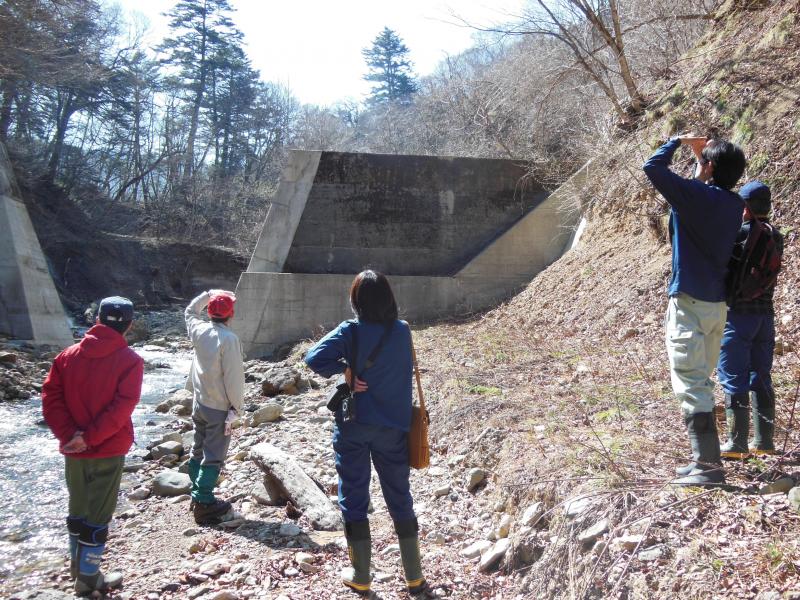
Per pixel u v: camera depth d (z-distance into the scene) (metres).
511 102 21.36
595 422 6.08
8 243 18.25
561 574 3.81
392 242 16.66
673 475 4.22
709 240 4.10
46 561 5.42
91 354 4.48
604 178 13.93
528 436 5.93
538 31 14.49
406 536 4.14
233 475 7.07
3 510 6.60
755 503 3.73
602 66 15.12
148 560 5.13
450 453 6.66
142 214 53.59
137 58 52.00
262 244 16.23
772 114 10.03
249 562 4.81
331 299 15.53
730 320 4.60
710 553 3.34
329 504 5.64
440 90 30.34
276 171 67.25
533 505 4.67
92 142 56.38
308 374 11.95
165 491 6.87
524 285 15.68
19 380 13.20
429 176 16.78
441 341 12.01
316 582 4.41
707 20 14.89
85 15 31.61
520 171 16.97
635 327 9.62
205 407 5.78
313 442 7.96
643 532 3.59
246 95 73.12
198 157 70.88
